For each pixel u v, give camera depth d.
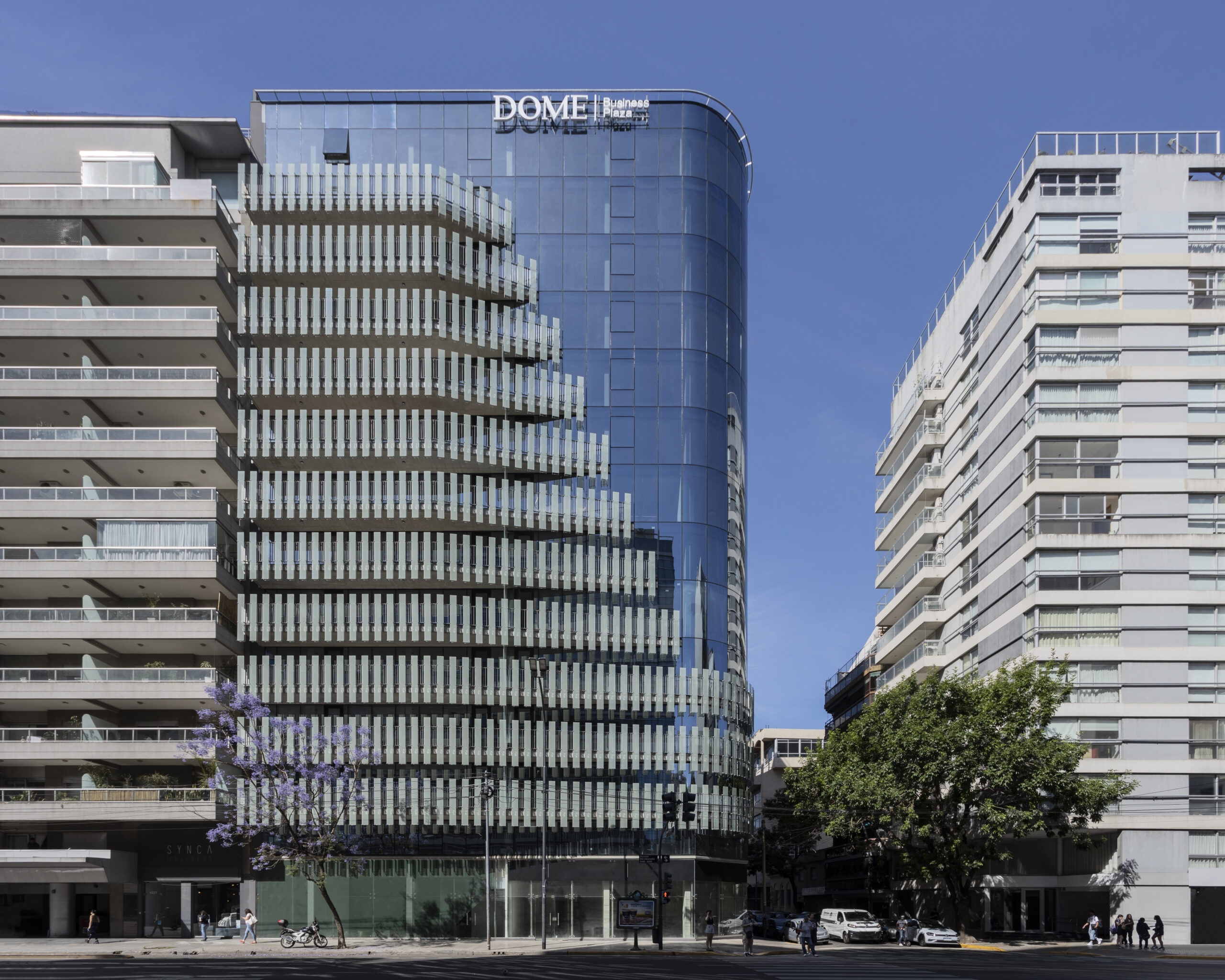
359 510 62.88
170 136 66.00
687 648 66.12
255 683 61.59
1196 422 62.34
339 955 48.00
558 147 70.69
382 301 65.44
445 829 62.03
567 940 60.09
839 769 61.59
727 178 72.88
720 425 69.62
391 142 70.00
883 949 54.72
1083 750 54.84
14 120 65.56
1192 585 60.88
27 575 57.56
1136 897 58.47
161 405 60.94
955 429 80.75
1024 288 65.69
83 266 60.25
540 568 65.06
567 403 67.25
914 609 83.75
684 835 63.91
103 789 56.53
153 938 58.38
